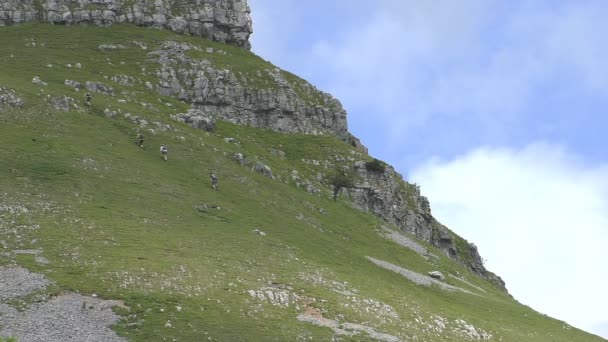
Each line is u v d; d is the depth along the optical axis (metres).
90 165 96.81
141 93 153.12
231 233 90.25
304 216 118.31
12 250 64.19
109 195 89.06
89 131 111.00
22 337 48.12
